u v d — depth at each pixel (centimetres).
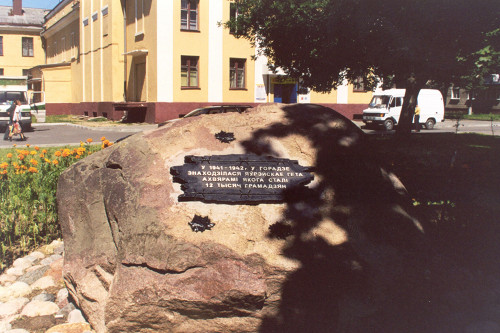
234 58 2972
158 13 2712
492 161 1170
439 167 1074
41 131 2677
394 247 429
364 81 1727
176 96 2803
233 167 445
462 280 473
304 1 1416
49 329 419
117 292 389
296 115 500
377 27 1109
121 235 411
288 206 432
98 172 475
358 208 445
